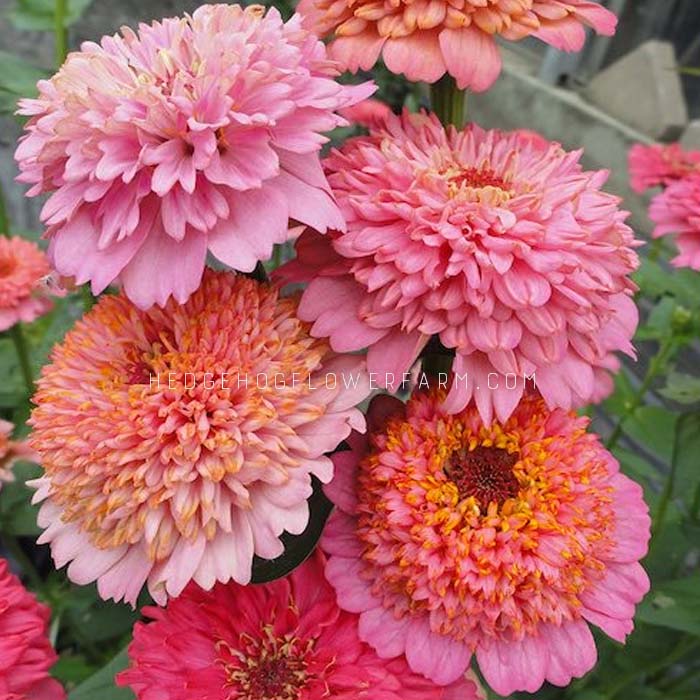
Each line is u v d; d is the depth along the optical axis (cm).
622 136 60
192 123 16
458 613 20
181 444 18
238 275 20
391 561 20
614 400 40
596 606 21
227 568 18
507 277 18
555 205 19
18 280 36
